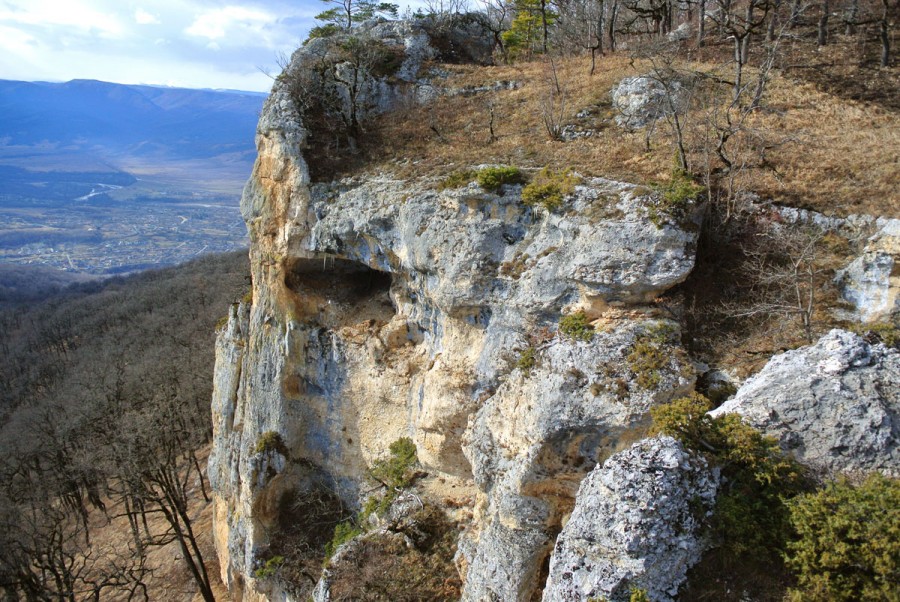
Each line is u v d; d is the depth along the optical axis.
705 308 19.33
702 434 13.19
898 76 30.62
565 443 17.52
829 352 14.25
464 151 28.03
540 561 18.12
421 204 23.91
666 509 11.94
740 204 21.09
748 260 20.08
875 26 35.62
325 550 27.06
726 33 35.03
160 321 79.00
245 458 29.81
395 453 26.39
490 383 22.16
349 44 35.03
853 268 18.44
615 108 29.41
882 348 14.25
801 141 25.27
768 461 12.36
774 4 31.67
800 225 20.58
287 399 28.81
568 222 20.75
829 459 12.68
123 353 71.50
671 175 21.91
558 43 44.62
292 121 29.14
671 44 38.00
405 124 32.44
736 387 17.14
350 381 27.91
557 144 27.25
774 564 11.55
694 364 18.16
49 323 96.94
